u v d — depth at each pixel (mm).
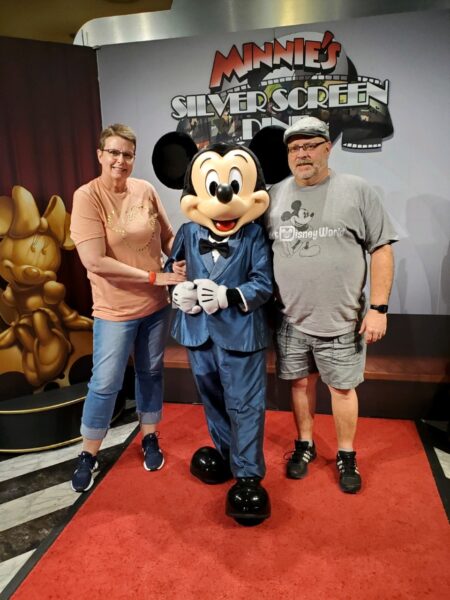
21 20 2916
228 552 1805
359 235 1944
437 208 2742
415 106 2635
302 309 2020
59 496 2213
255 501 1883
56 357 2762
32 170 2598
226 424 2137
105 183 2043
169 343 3182
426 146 2676
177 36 2877
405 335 2891
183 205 1896
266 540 1859
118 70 2848
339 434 2195
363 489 2156
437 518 1958
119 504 2104
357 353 2062
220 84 2781
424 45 2553
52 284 2688
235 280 1893
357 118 2697
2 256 2537
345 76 2654
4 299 2578
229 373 1916
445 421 2734
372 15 2594
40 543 1907
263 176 1965
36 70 2555
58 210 2654
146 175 3004
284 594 1611
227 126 2834
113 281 2064
